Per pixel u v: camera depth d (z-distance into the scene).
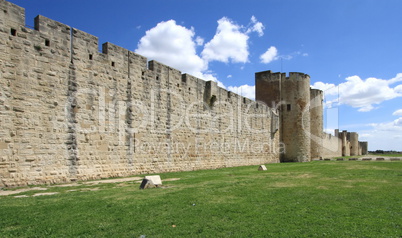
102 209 8.80
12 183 13.62
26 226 7.23
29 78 14.60
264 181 15.31
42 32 15.33
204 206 9.17
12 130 13.80
